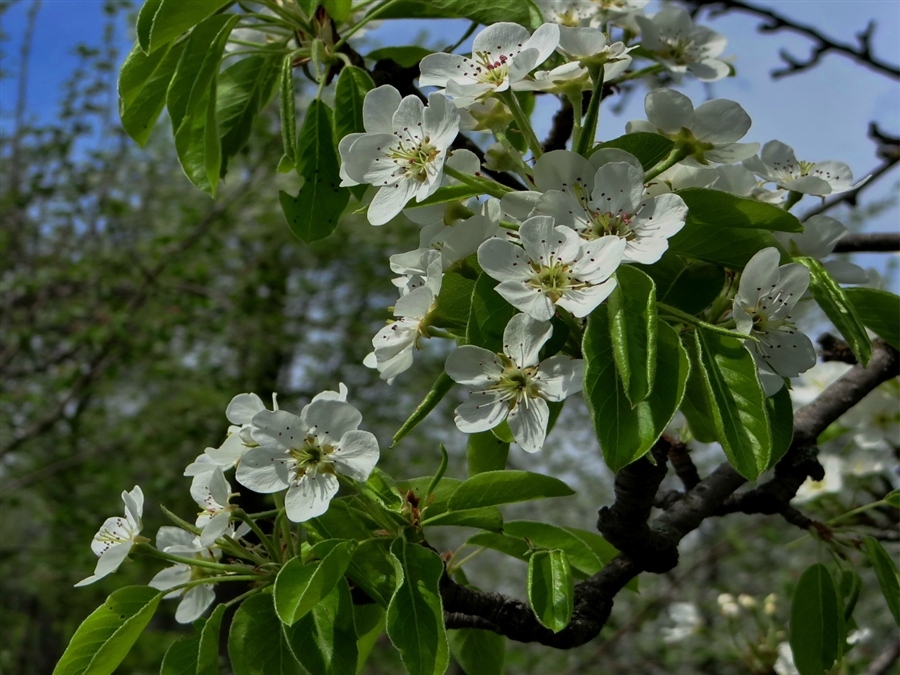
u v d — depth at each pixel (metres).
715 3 0.75
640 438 0.35
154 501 2.18
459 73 0.39
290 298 2.44
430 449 2.35
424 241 0.40
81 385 1.87
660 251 0.36
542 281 0.36
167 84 0.50
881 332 0.43
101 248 2.06
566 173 0.37
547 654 1.60
